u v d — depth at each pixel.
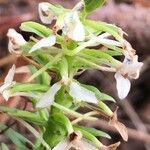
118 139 0.18
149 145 0.18
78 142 0.08
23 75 0.13
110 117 0.08
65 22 0.08
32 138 0.14
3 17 0.18
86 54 0.08
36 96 0.08
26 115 0.09
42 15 0.08
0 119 0.12
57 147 0.08
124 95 0.08
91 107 0.08
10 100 0.13
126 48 0.08
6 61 0.17
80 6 0.08
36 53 0.08
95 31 0.08
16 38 0.08
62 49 0.08
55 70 0.08
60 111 0.09
